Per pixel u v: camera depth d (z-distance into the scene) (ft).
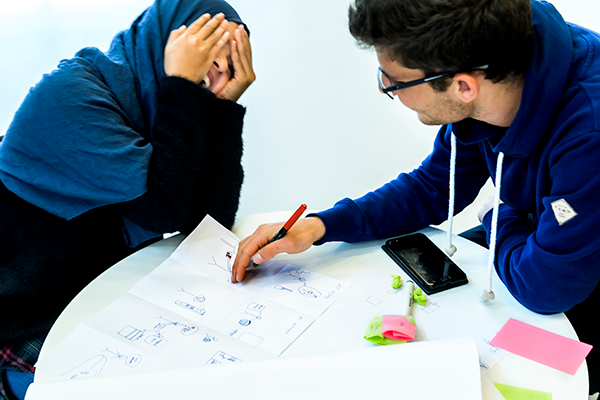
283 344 2.41
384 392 1.96
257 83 8.14
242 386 2.01
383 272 2.94
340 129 7.66
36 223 3.21
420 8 2.19
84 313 2.65
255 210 6.61
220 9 3.69
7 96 7.33
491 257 2.73
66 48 8.11
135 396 2.00
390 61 2.44
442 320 2.53
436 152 3.49
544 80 2.44
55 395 2.02
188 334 2.50
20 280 3.16
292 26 8.98
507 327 2.47
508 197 3.13
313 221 3.15
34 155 3.12
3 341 3.16
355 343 2.40
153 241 3.88
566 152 2.47
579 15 7.95
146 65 3.53
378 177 7.00
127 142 3.21
